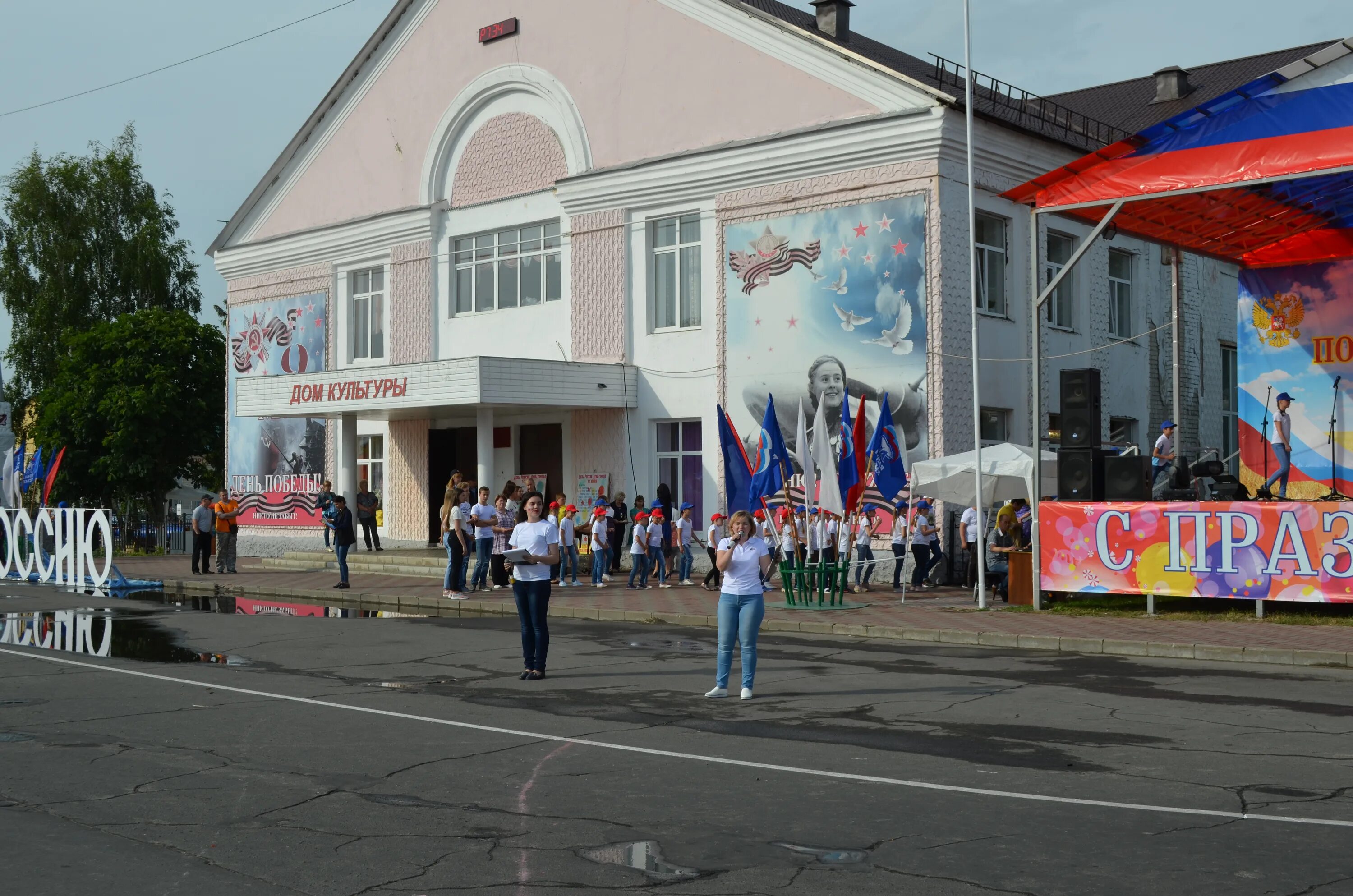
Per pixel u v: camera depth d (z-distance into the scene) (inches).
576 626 716.0
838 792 292.7
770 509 957.8
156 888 221.9
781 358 992.9
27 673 510.0
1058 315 1062.4
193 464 1876.2
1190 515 685.9
